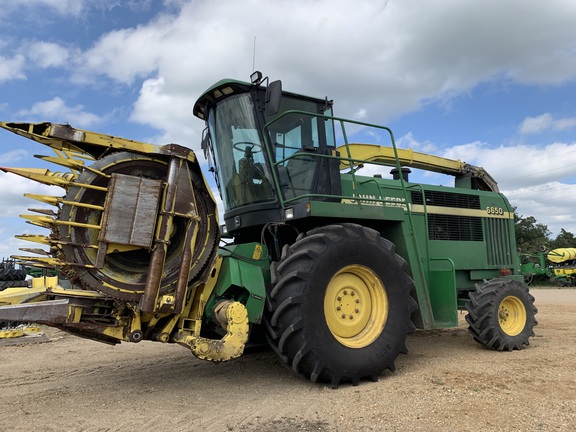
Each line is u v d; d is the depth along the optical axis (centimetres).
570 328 855
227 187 602
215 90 573
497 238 806
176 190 424
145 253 430
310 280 456
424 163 798
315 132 594
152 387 479
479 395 420
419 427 346
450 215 746
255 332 561
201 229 447
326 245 474
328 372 459
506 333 646
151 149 420
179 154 427
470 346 689
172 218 423
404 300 515
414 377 496
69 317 415
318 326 455
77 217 399
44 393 463
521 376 486
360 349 479
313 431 343
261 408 400
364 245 496
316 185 584
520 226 4197
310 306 452
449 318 621
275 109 505
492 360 577
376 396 429
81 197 400
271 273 489
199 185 449
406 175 737
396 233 577
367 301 510
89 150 426
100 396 446
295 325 445
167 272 428
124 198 404
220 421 367
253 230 601
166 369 571
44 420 375
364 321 504
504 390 434
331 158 583
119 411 396
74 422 369
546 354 611
